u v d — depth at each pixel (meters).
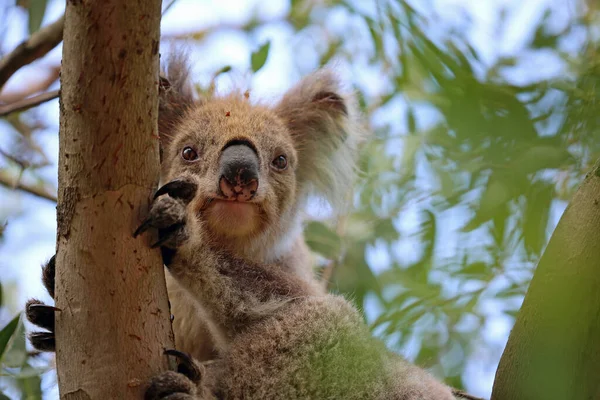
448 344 4.77
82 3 2.61
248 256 4.38
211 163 4.32
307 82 5.46
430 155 4.62
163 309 2.96
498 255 4.22
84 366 2.85
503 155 3.64
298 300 3.84
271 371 3.61
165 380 2.87
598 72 3.81
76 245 2.82
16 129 6.25
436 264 4.39
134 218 2.85
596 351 3.29
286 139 4.79
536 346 3.34
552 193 3.82
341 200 5.51
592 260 3.23
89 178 2.79
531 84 3.83
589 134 3.67
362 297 5.16
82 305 2.84
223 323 3.66
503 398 3.44
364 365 3.71
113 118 2.73
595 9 4.43
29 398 4.29
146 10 2.64
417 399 3.78
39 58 4.61
